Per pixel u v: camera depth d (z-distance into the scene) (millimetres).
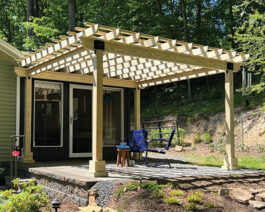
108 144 9594
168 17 17516
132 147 7480
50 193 5746
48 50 6535
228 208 4316
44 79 8633
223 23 17766
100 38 5562
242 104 14047
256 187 5293
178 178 5215
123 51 5867
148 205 4113
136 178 5094
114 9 18234
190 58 6742
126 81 9734
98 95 5504
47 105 8719
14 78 8602
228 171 6375
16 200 3797
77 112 9172
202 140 13492
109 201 4465
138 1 18062
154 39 5605
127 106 10023
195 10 19891
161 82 9211
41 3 22719
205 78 18875
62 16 19922
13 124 8500
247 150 11367
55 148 8734
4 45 8320
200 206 4250
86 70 8633
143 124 15406
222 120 13672
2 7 23734
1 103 8367
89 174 5621
